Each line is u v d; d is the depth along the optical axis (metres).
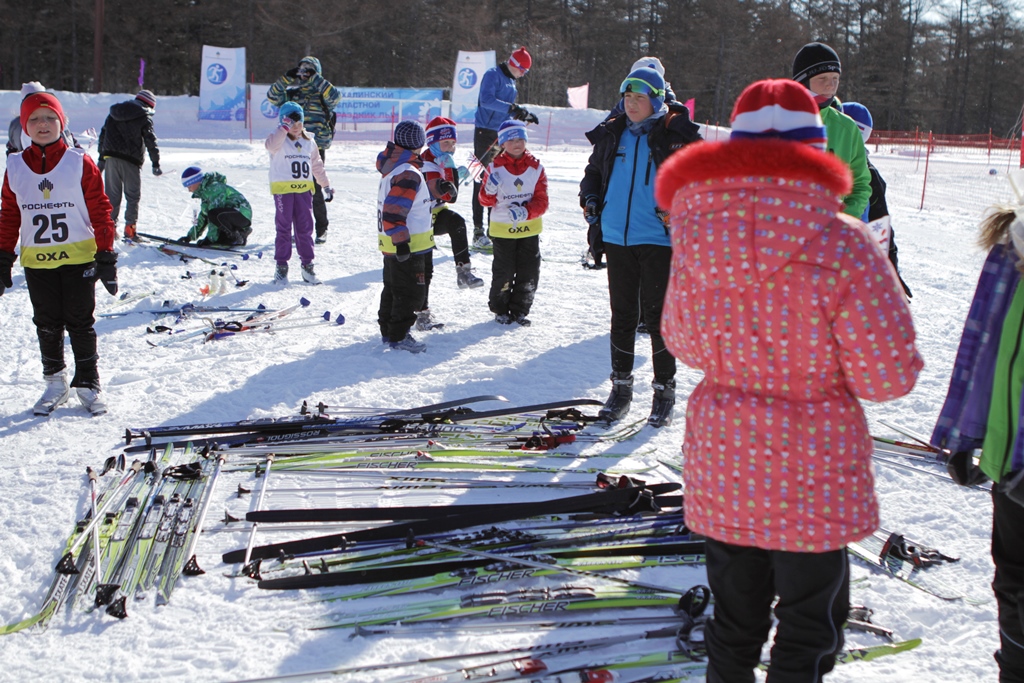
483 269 9.35
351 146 25.05
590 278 8.98
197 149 22.95
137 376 5.56
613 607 2.91
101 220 4.71
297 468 4.06
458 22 49.94
